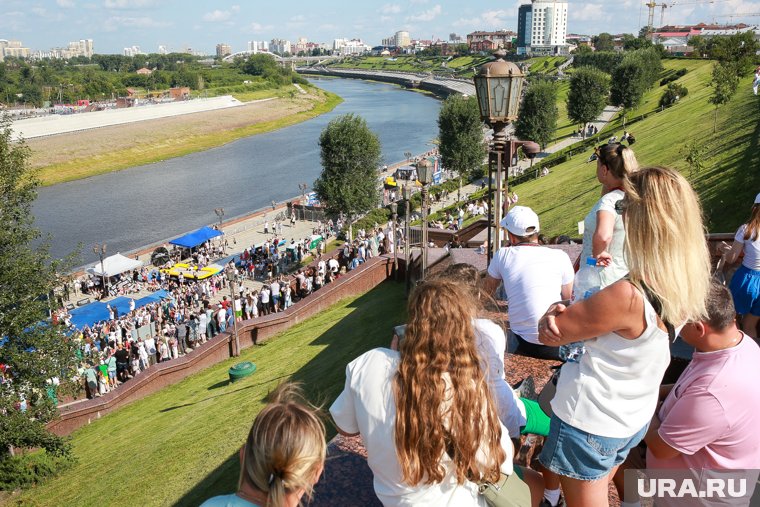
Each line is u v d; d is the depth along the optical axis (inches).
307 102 7042.3
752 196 1108.5
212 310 1157.1
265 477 99.0
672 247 97.7
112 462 684.1
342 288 1064.8
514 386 178.2
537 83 3065.9
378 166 2166.6
